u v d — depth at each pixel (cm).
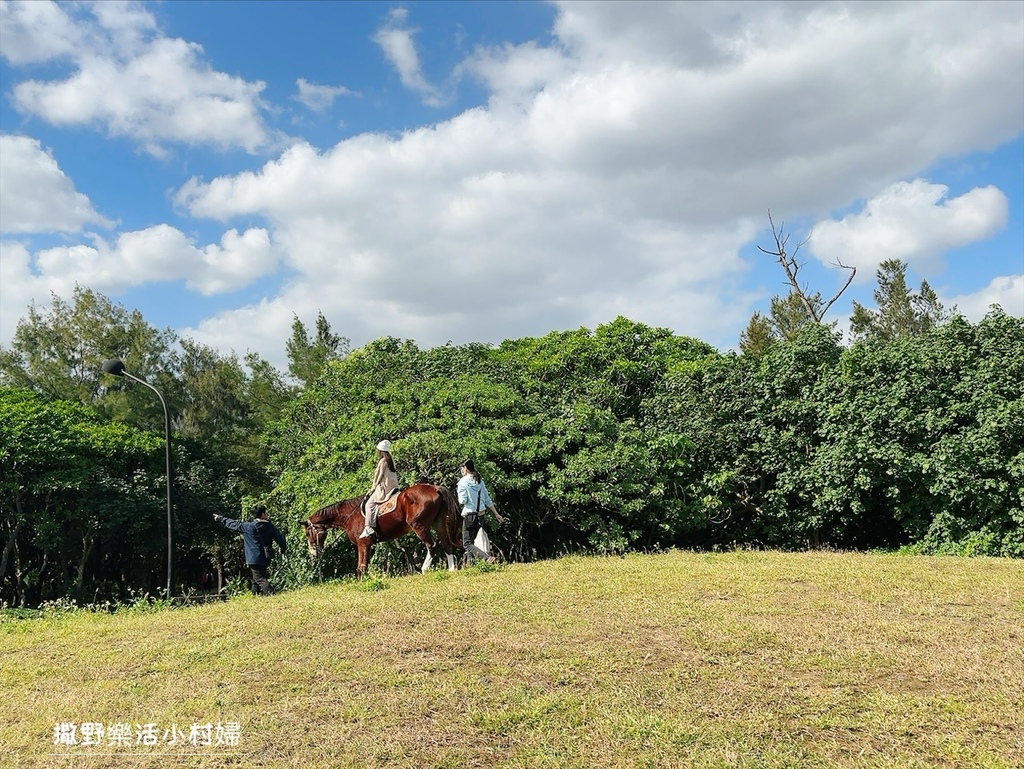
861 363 1916
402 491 1286
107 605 1269
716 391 2141
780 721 592
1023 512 1661
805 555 1377
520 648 771
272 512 2180
